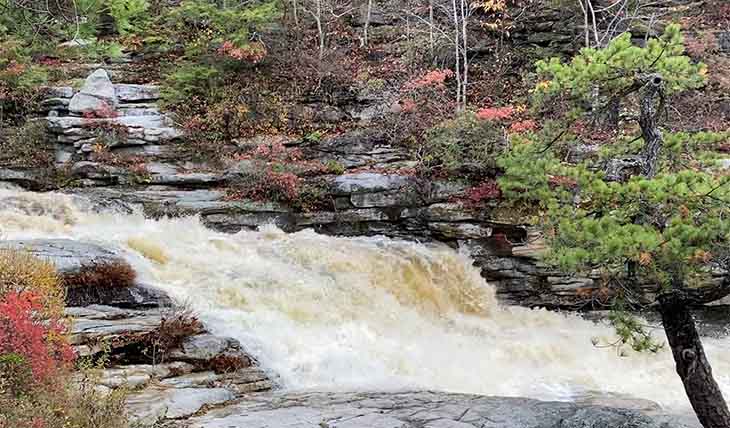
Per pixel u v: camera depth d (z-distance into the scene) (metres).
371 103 17.38
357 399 7.65
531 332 12.19
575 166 7.57
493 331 12.12
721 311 13.20
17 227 11.34
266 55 18.19
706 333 12.61
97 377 6.68
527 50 19.09
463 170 14.38
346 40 20.02
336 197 14.57
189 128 15.87
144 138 15.44
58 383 5.73
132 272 9.53
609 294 7.17
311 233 14.20
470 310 13.35
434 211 14.00
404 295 12.52
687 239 5.86
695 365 6.51
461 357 10.34
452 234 13.89
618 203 6.50
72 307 8.77
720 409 6.45
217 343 8.59
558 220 6.73
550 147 7.61
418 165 14.60
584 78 6.83
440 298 13.05
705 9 19.67
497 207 13.55
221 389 7.70
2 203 12.15
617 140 8.44
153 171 14.85
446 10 19.16
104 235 11.53
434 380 9.19
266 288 10.82
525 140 7.85
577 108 7.46
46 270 7.61
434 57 19.02
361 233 14.55
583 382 9.72
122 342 7.99
